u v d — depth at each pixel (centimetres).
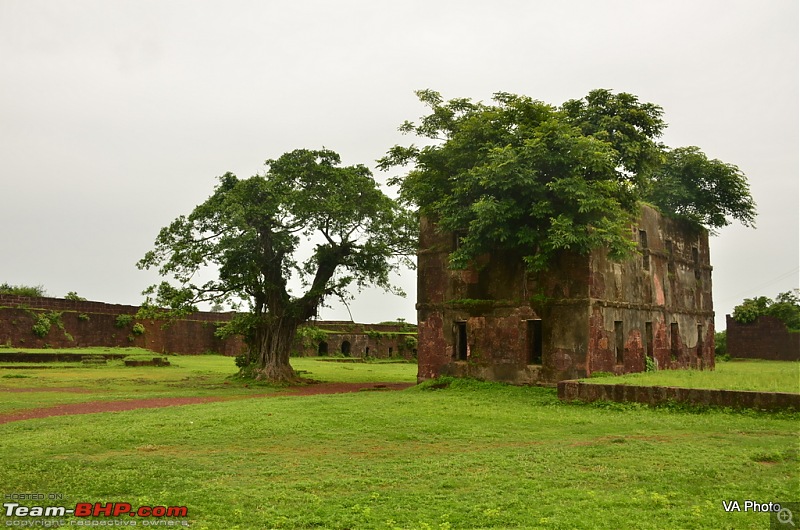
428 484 838
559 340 2023
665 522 664
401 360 5791
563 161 1862
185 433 1234
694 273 2831
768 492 773
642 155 2109
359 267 2950
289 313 2875
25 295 4588
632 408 1521
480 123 2056
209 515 711
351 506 739
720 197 2816
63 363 3562
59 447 1090
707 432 1194
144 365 3734
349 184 2722
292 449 1089
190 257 2605
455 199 2050
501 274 2189
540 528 647
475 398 1838
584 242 1842
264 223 2712
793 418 1310
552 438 1176
